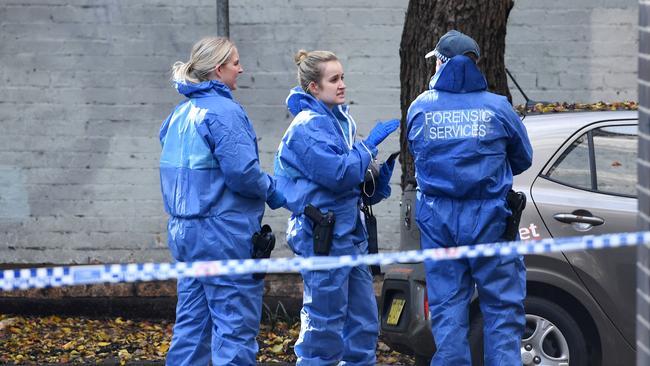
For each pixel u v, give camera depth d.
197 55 15.87
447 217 15.62
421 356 17.81
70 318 24.75
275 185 16.09
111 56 25.81
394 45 25.78
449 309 15.70
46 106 25.94
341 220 16.11
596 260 17.31
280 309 24.42
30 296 24.84
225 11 24.61
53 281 13.21
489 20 20.56
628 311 17.33
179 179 15.77
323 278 15.88
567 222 17.30
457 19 20.45
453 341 15.64
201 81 15.87
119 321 24.64
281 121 25.95
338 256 16.03
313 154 15.75
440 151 15.59
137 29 25.78
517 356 15.64
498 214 15.54
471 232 15.51
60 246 26.25
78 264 26.25
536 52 25.75
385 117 25.89
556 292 17.50
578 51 25.73
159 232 26.27
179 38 25.80
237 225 15.65
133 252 26.28
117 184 26.16
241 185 15.42
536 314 17.45
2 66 25.80
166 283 24.92
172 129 16.06
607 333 17.41
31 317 24.75
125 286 24.89
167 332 23.91
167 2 25.70
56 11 25.70
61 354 22.16
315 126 15.88
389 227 26.27
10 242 26.22
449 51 15.83
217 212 15.59
